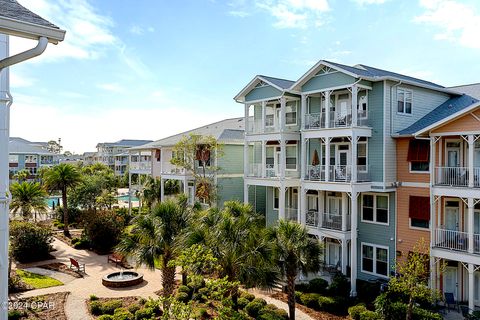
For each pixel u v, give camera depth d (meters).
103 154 97.00
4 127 6.39
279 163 27.27
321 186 22.06
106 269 24.22
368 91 21.52
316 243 15.53
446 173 18.02
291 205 27.03
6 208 6.36
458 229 18.59
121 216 33.97
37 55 5.35
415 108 22.05
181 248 15.38
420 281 16.53
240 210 18.50
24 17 5.39
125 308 17.39
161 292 19.84
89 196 39.59
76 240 30.66
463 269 18.31
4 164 6.39
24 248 25.42
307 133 22.95
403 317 15.23
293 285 15.54
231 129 34.38
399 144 20.95
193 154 29.92
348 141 22.66
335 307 17.27
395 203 20.83
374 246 21.64
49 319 16.20
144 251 15.49
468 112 16.50
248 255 15.12
